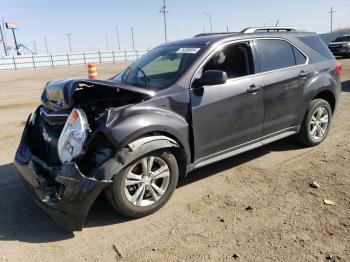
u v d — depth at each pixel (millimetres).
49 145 4211
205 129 4402
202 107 4328
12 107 11922
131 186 3906
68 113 3990
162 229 3760
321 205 4059
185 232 3682
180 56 4707
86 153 3621
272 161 5414
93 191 3516
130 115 3805
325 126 6078
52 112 4262
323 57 5941
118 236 3678
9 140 7355
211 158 4605
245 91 4715
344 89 11977
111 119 3697
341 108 8828
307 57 5656
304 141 5852
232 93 4586
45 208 3719
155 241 3559
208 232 3658
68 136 3703
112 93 4266
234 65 4766
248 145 5000
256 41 5062
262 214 3938
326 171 4973
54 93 4105
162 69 4676
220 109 4492
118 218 4004
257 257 3223
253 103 4828
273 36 5301
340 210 3938
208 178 4918
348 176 4785
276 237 3508
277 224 3730
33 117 4793
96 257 3369
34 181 3875
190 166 4398
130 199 3861
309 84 5555
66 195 3525
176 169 4160
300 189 4473
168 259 3273
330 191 4383
